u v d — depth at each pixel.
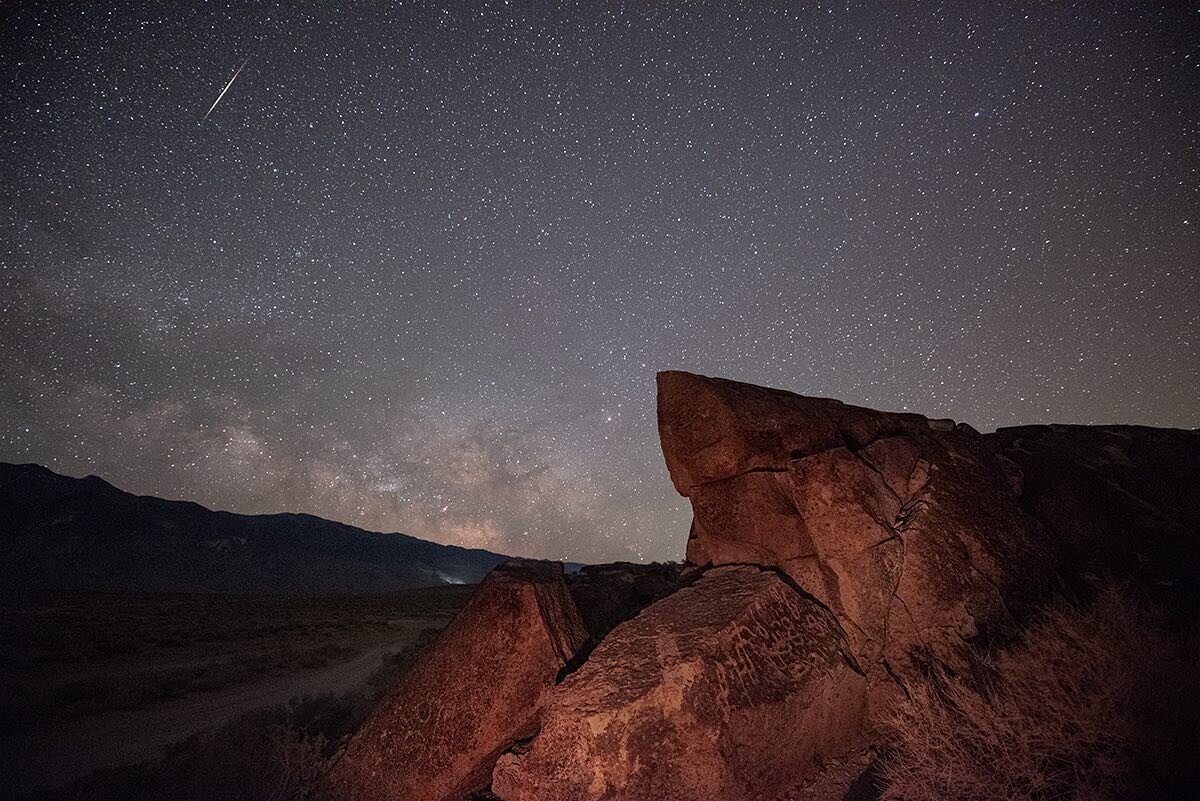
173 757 7.37
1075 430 8.36
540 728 4.48
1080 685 3.74
